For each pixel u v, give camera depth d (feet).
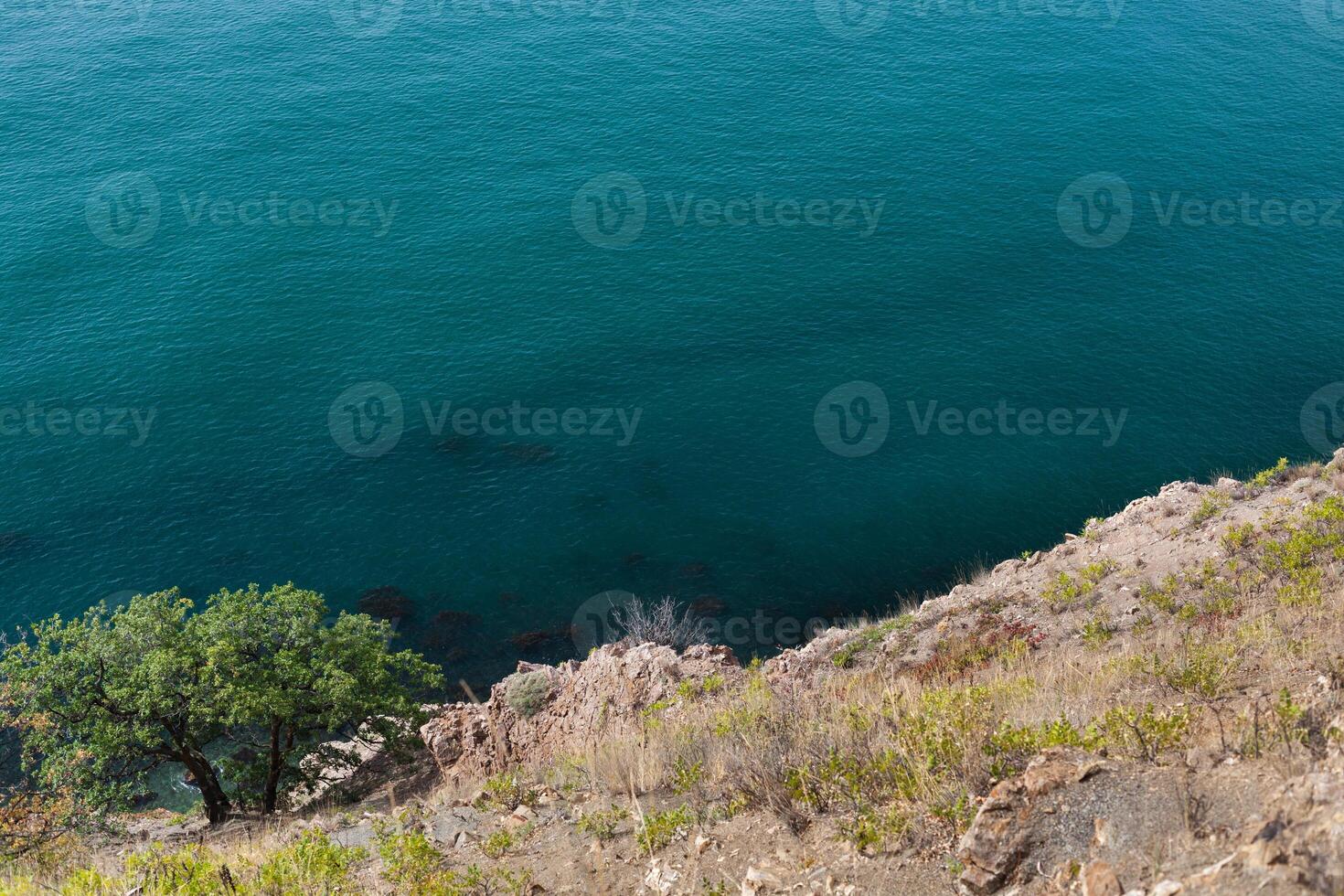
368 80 359.46
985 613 73.51
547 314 230.48
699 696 70.74
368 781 92.79
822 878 24.39
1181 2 412.77
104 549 165.68
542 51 381.19
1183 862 18.58
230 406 201.67
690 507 172.76
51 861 56.65
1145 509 84.48
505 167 298.56
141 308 234.99
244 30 411.13
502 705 83.10
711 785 34.37
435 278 246.06
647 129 319.47
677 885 26.81
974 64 359.66
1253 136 301.22
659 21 408.46
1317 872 15.72
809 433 189.67
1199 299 226.58
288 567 162.40
